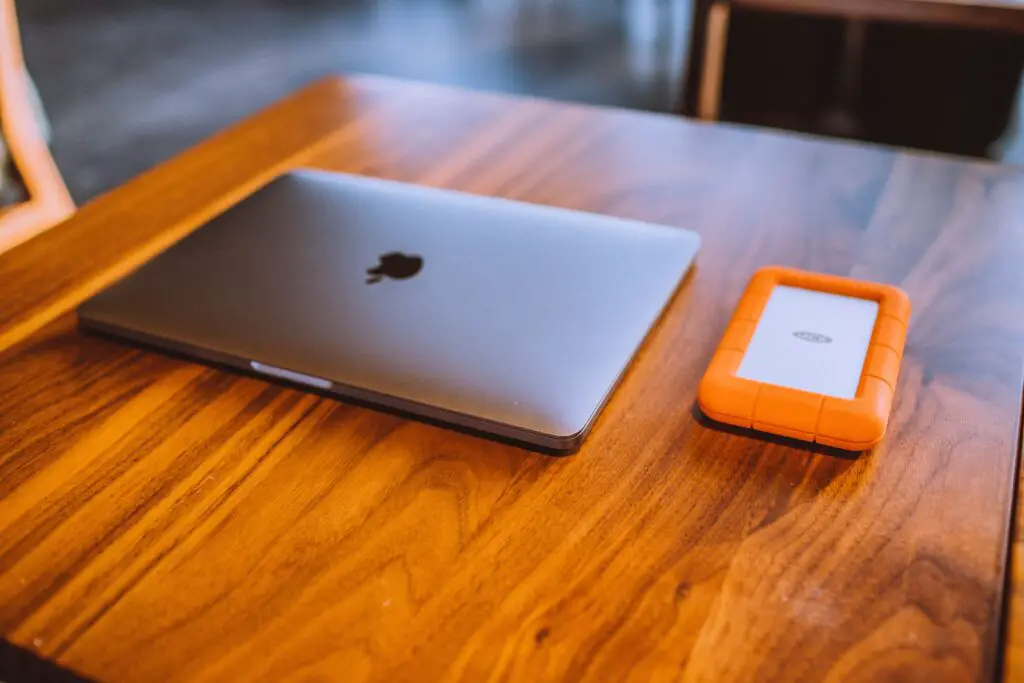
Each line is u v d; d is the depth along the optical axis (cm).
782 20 197
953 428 56
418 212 75
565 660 43
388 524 51
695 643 44
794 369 58
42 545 50
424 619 45
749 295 65
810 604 45
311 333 62
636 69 339
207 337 62
